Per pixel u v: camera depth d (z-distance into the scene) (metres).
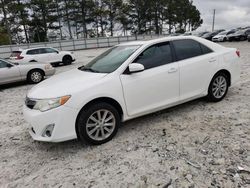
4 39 45.62
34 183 2.87
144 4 59.19
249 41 26.59
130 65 3.68
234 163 2.90
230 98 5.29
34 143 3.91
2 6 40.94
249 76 7.43
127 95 3.74
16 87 9.17
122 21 58.34
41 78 9.84
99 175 2.91
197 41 4.69
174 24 68.81
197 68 4.48
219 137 3.56
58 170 3.08
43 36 51.66
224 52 4.99
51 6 50.19
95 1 54.00
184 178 2.71
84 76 3.79
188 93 4.47
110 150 3.45
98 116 3.54
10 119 5.19
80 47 35.25
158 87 4.03
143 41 4.28
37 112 3.31
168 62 4.18
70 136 3.35
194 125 4.03
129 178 2.80
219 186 2.54
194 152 3.21
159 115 4.58
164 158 3.13
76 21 54.22
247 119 4.12
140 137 3.76
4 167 3.26
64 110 3.25
